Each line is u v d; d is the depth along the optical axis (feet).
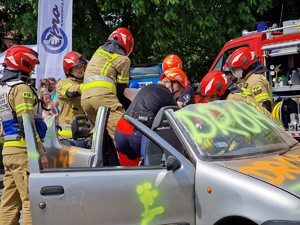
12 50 17.67
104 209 13.20
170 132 14.71
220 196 12.50
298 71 28.91
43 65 32.91
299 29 29.12
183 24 41.60
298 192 11.67
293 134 27.04
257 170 12.64
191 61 51.96
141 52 48.06
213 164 13.12
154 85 16.57
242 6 42.16
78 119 18.28
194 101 24.79
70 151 16.21
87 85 20.42
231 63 23.85
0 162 29.94
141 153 15.01
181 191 13.09
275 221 11.39
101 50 20.74
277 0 48.06
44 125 17.53
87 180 13.29
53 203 13.25
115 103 19.94
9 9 46.21
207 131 14.21
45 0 32.81
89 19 43.98
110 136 18.45
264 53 30.07
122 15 45.98
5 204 17.80
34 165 13.56
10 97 17.25
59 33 33.27
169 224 13.09
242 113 15.51
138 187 13.25
